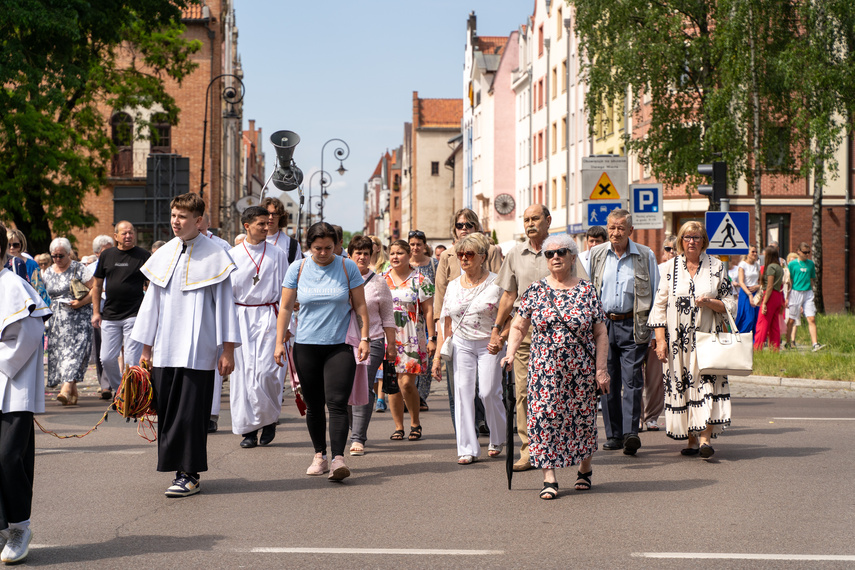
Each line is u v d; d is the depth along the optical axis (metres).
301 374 8.79
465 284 9.50
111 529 6.76
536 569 5.70
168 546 6.28
